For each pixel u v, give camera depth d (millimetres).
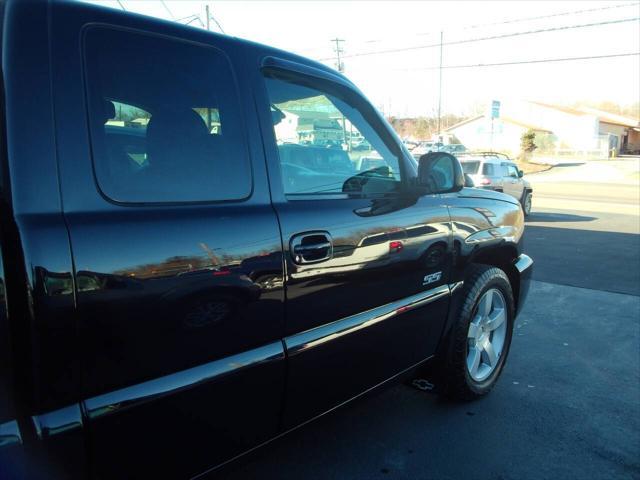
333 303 2258
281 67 2254
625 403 3539
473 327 3424
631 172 34750
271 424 2092
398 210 2643
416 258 2756
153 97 1812
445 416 3334
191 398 1733
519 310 4141
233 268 1818
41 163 1457
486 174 13852
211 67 1990
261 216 1972
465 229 3193
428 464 2818
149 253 1592
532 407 3471
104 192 1591
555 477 2734
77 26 1614
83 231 1471
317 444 2992
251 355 1929
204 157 1911
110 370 1520
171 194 1771
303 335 2141
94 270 1463
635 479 2729
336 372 2344
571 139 57844
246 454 2021
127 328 1539
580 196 21312
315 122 2373
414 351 2928
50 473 1426
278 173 2129
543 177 33688
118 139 1693
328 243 2182
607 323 5199
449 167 3027
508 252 3830
